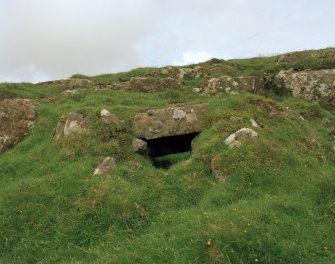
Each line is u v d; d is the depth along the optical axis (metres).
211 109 14.84
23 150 15.75
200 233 8.71
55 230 10.20
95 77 25.88
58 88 22.94
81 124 14.50
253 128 13.26
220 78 21.23
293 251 8.37
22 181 12.44
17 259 9.57
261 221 9.08
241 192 10.70
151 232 9.73
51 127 16.67
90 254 9.27
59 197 11.16
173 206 10.86
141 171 12.76
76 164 12.73
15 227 10.42
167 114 14.80
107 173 12.33
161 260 8.38
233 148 12.16
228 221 8.98
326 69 21.58
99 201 10.77
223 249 8.16
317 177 11.39
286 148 12.91
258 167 11.44
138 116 15.05
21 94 20.56
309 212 9.77
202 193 11.20
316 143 14.44
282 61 25.89
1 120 17.50
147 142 14.66
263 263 8.06
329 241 8.88
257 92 20.91
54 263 9.20
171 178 11.90
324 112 18.73
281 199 10.09
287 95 21.28
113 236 9.80
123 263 8.50
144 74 25.11
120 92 21.38
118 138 14.30
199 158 12.37
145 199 11.12
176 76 24.75
